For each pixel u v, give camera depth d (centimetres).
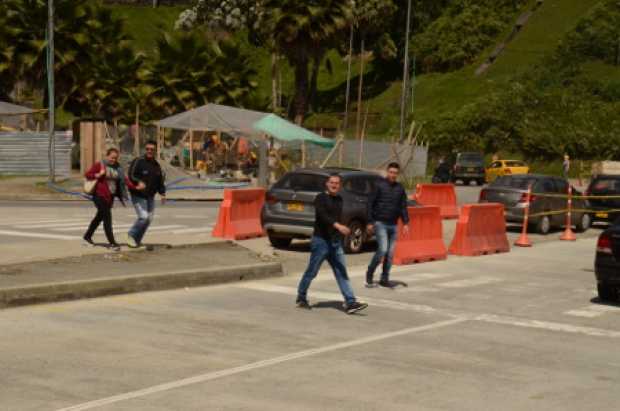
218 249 1884
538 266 1947
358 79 11550
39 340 1022
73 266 1522
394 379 887
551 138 7500
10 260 1548
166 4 13938
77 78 5825
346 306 1275
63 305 1266
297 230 2011
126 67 5919
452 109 9181
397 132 8494
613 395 847
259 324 1169
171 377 870
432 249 2017
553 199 2805
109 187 1758
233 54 6134
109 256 1661
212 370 903
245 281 1588
